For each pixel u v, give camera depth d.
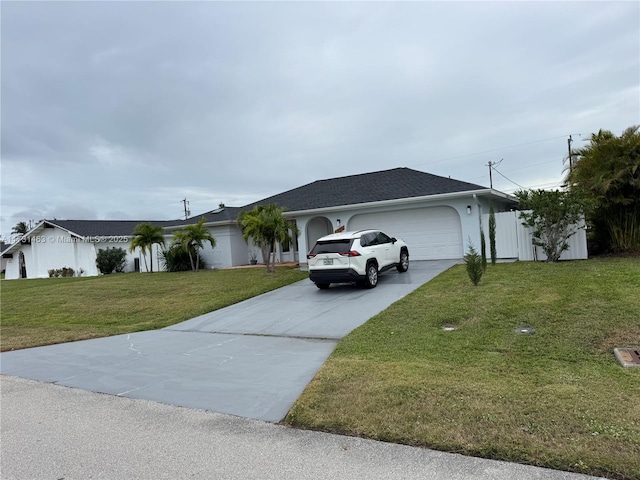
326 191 21.70
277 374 6.25
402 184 19.39
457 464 3.40
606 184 12.85
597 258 13.41
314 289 13.57
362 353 6.67
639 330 6.52
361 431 4.11
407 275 14.12
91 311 13.01
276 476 3.38
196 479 3.40
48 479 3.51
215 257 23.50
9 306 14.84
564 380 4.98
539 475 3.17
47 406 5.47
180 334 9.73
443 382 5.09
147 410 5.15
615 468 3.18
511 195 17.92
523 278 10.80
